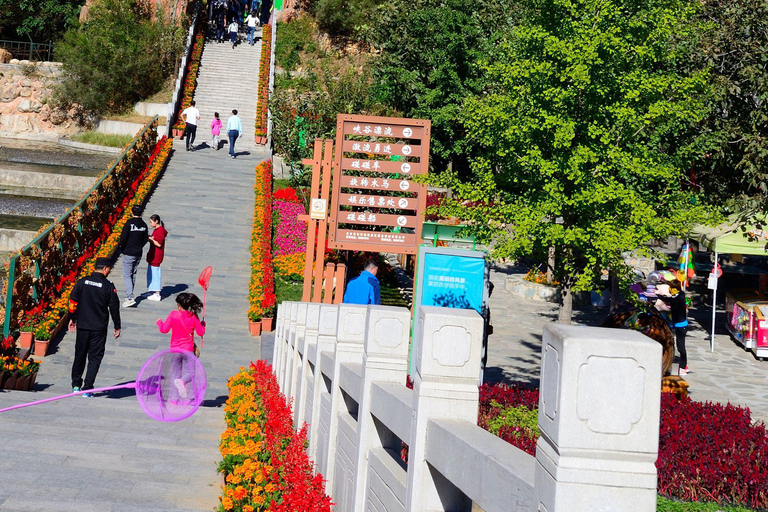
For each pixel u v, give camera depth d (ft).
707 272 88.63
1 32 176.45
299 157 93.04
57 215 97.55
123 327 52.44
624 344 6.71
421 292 36.91
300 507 16.97
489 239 38.24
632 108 35.86
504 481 8.38
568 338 6.72
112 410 33.32
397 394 13.66
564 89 36.52
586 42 34.68
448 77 96.78
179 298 34.88
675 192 40.29
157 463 25.16
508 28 90.94
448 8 97.81
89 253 66.64
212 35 169.07
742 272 87.56
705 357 56.29
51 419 30.48
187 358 33.37
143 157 94.07
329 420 19.57
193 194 89.10
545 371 7.27
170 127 125.80
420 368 11.46
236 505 19.04
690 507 24.41
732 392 46.62
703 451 26.68
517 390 34.45
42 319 48.57
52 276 56.18
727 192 58.18
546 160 36.42
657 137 40.34
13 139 141.69
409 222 49.06
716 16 54.29
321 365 21.97
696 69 51.83
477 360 11.43
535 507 7.37
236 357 49.19
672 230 36.45
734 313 62.39
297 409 26.30
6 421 29.32
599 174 36.32
